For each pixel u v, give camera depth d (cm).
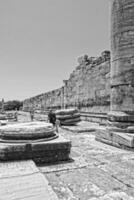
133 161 508
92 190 331
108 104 1435
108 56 1497
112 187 344
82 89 1955
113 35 809
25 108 5931
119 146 679
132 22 736
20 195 286
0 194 288
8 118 2362
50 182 365
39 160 480
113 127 748
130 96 726
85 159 525
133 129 697
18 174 364
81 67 1989
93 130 1180
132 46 732
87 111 1816
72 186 347
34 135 511
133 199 298
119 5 775
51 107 3250
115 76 788
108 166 464
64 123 1384
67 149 512
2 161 449
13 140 497
